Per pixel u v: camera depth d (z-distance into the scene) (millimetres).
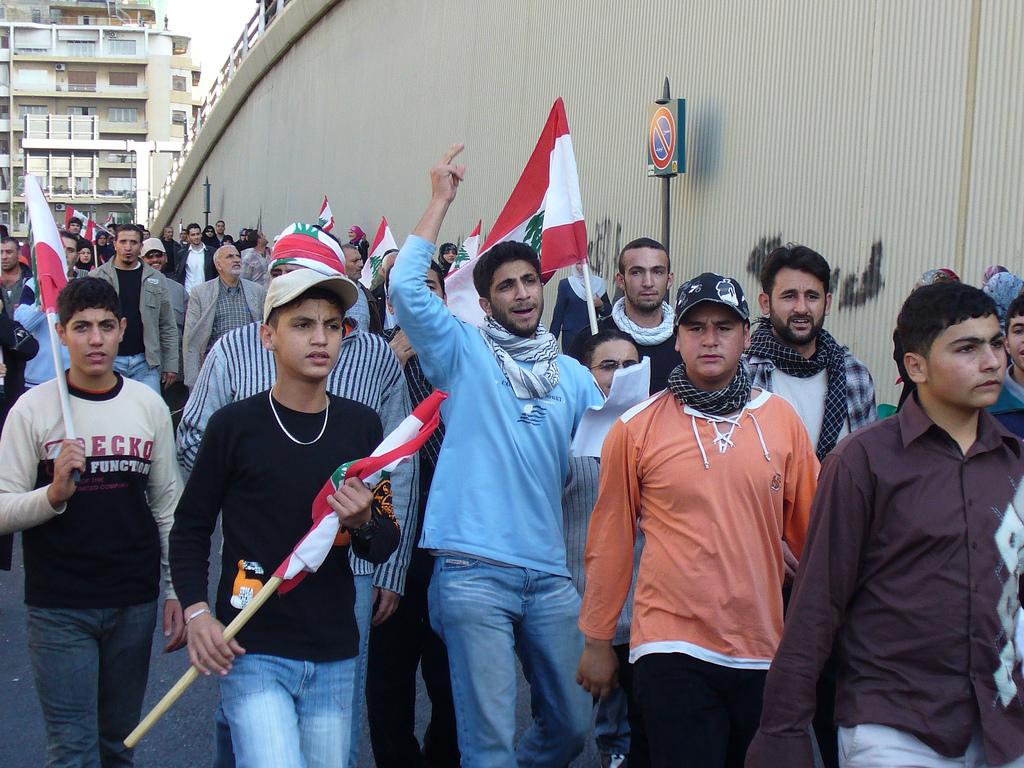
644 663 3930
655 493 4012
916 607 3184
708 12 12227
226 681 3652
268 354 4789
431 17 22203
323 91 30906
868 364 9531
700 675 3867
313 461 3732
